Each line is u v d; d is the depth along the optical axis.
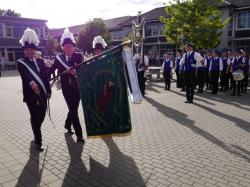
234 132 6.29
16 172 4.42
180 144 5.54
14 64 38.31
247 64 12.55
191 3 23.06
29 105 5.30
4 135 6.30
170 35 24.23
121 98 5.28
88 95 5.23
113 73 5.21
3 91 14.27
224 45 33.75
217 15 23.61
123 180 4.11
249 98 11.03
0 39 38.75
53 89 14.40
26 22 40.91
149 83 16.69
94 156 5.01
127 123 5.36
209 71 12.88
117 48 5.14
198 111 8.52
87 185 3.99
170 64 13.56
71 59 5.84
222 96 11.62
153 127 6.75
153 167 4.52
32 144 5.68
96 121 5.30
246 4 32.69
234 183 3.94
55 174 4.34
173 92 12.86
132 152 5.16
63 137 6.09
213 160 4.74
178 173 4.29
